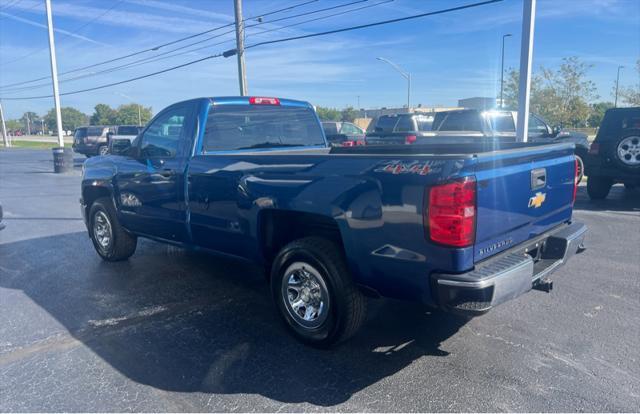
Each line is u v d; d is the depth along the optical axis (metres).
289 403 3.31
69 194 14.42
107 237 6.59
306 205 3.86
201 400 3.36
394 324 4.53
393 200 3.35
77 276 6.11
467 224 3.16
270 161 4.16
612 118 10.34
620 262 6.26
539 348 4.00
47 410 3.27
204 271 6.22
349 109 90.75
